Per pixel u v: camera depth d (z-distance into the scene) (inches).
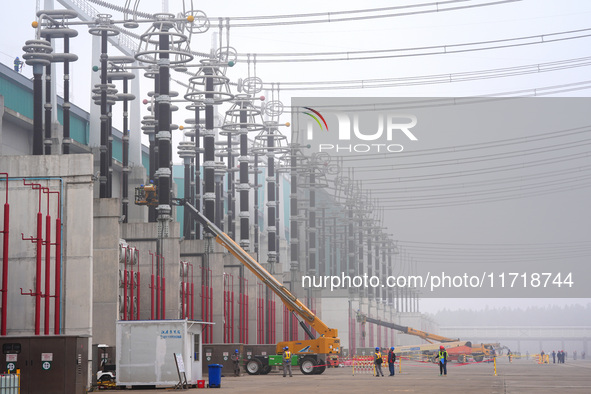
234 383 1820.9
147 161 3932.1
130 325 1505.9
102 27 2519.7
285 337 4111.7
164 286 2359.7
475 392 1486.2
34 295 1600.6
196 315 2869.1
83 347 1301.7
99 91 2701.8
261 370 2416.3
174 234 2448.3
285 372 2218.3
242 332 3326.8
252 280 3516.2
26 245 1670.8
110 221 1969.7
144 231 2454.5
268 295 3774.6
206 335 2822.3
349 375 2390.5
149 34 2450.8
